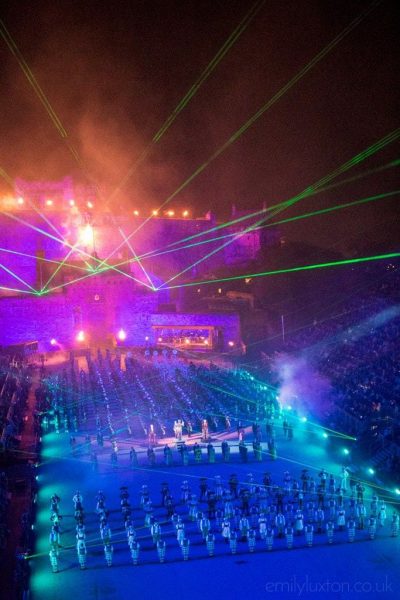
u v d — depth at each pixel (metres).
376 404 44.56
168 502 32.94
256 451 41.28
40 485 37.53
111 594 26.05
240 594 25.64
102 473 39.41
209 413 49.62
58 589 26.56
